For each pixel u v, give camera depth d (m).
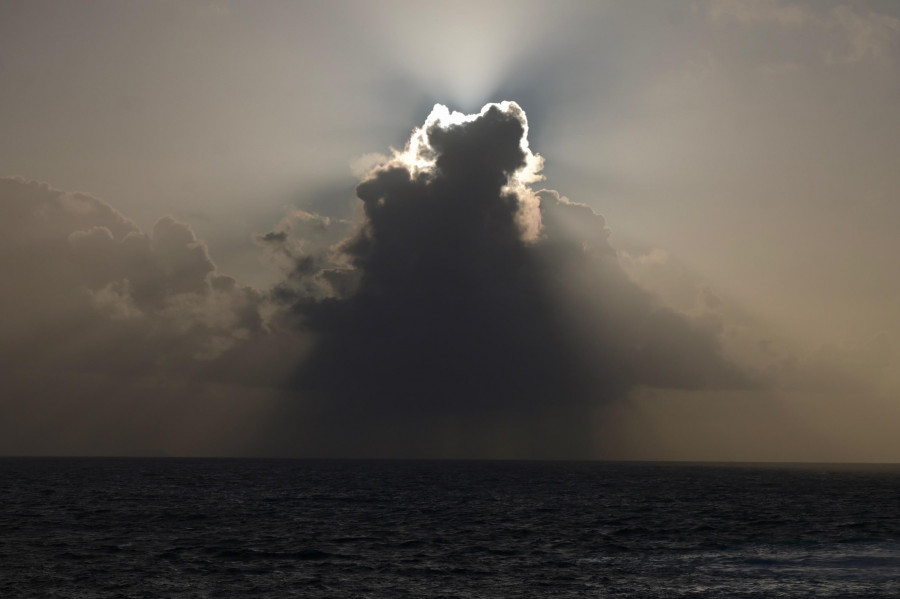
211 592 47.91
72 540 69.12
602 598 46.22
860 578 51.31
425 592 48.16
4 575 52.31
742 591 47.53
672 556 61.62
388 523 85.94
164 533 74.94
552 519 91.50
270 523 84.75
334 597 46.78
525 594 47.44
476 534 76.00
